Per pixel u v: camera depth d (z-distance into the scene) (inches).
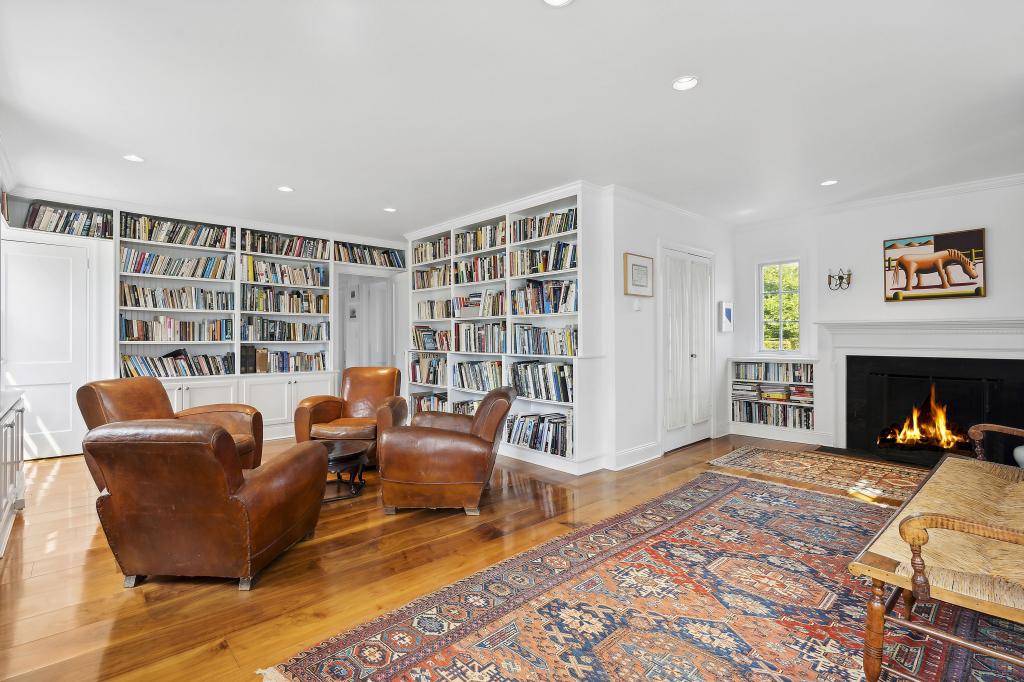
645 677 66.3
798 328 222.1
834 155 145.9
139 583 92.7
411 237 247.4
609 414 175.6
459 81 103.5
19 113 115.9
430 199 189.6
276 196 185.0
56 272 182.1
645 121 122.6
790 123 123.8
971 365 171.5
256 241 224.2
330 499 142.3
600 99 111.4
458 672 67.5
